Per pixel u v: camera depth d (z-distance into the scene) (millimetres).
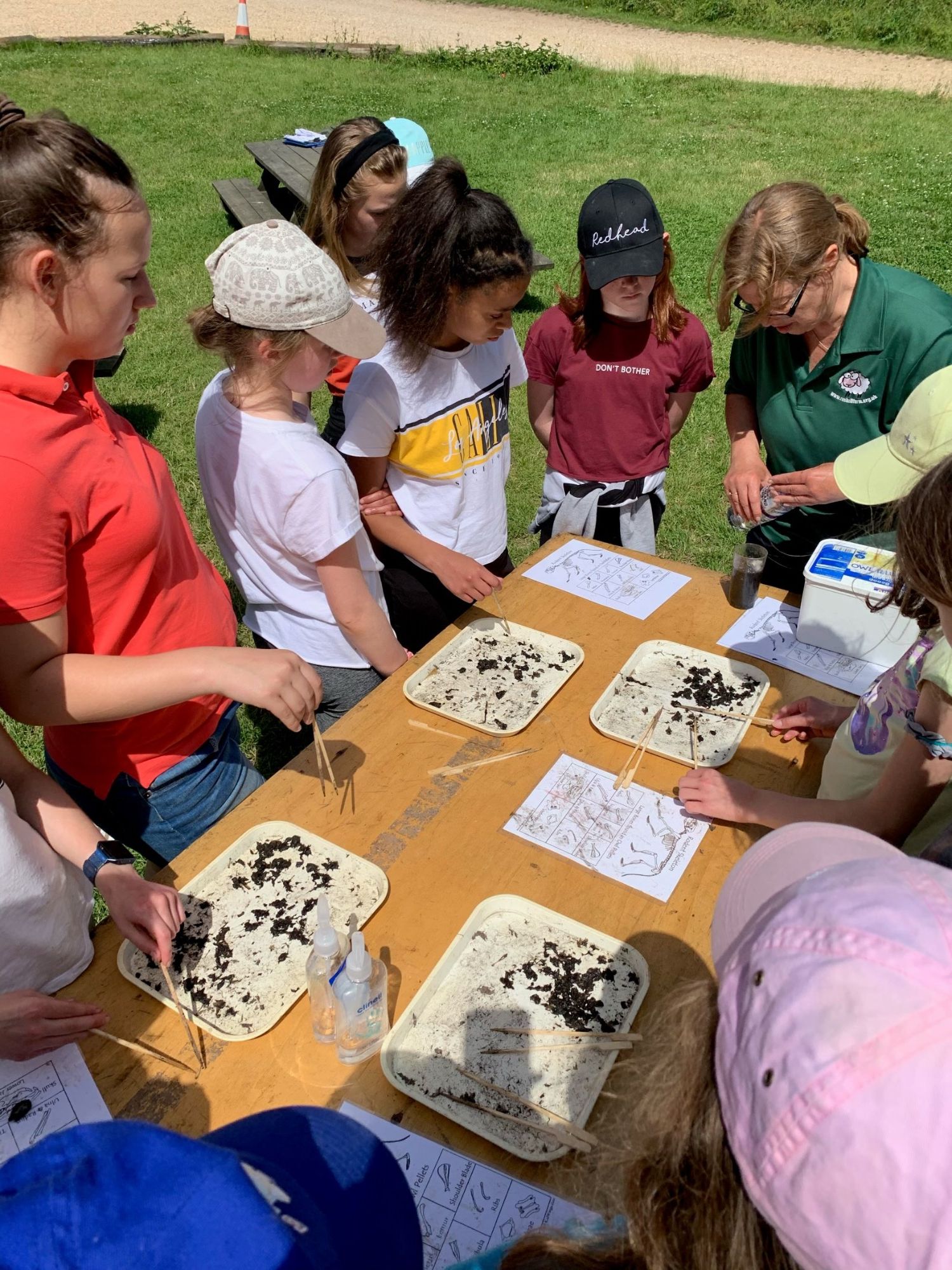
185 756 1935
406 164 3070
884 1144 599
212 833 1747
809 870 911
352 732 2008
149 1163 628
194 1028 1407
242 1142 792
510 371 2758
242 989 1469
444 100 12891
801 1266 660
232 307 1833
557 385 3234
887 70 14773
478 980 1480
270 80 13672
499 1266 884
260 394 1972
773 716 2043
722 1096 713
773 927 747
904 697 1544
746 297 2338
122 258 1453
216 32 16562
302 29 17109
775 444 2754
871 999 645
